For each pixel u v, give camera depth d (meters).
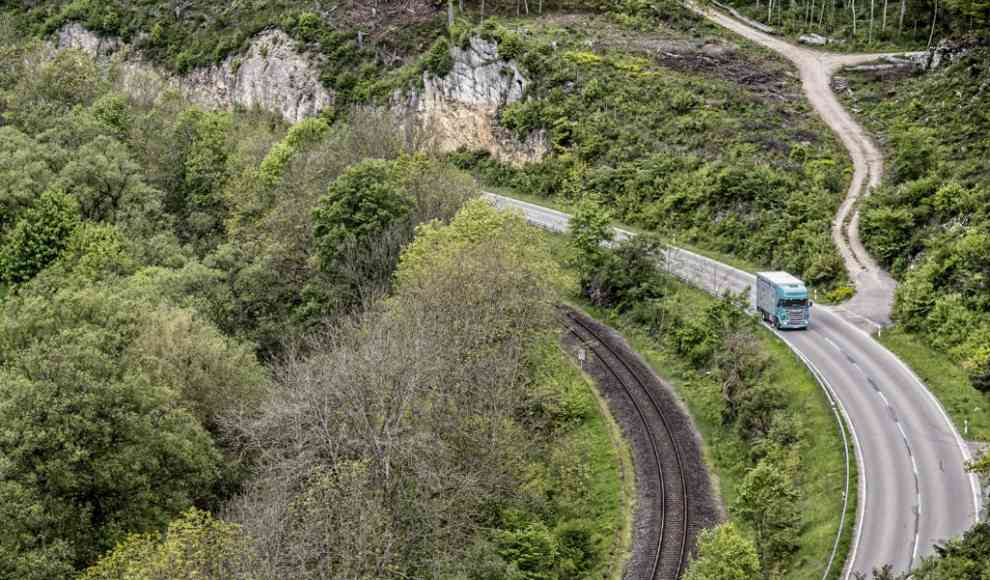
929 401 56.66
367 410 51.69
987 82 90.19
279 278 75.75
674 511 53.19
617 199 93.69
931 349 61.91
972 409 54.91
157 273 72.19
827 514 48.53
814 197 81.88
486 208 69.19
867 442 52.75
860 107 100.81
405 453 49.28
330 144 90.75
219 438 56.56
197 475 52.44
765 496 48.31
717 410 61.47
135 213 85.38
